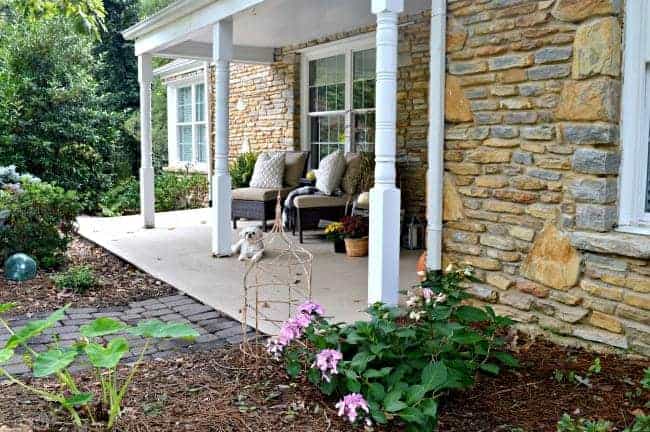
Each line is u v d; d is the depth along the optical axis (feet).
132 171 41.73
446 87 12.84
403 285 15.88
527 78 11.39
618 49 10.25
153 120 51.34
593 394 8.80
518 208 11.74
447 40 12.71
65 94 34.35
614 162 10.41
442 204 13.15
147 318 13.30
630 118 10.36
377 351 8.29
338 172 23.71
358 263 19.07
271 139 31.81
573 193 10.81
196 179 37.42
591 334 10.62
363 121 26.17
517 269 11.83
